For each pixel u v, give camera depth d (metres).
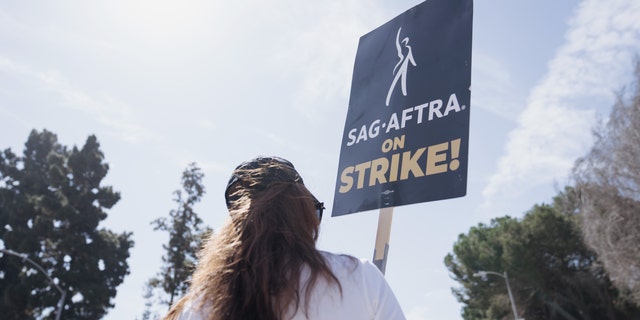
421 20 3.24
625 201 20.58
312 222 1.55
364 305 1.38
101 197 38.62
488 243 37.78
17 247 35.72
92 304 33.75
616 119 20.38
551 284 34.19
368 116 3.26
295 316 1.32
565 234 33.22
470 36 2.94
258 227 1.44
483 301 37.41
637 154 19.72
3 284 37.25
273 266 1.37
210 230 1.66
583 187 21.95
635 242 20.34
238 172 1.64
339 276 1.39
